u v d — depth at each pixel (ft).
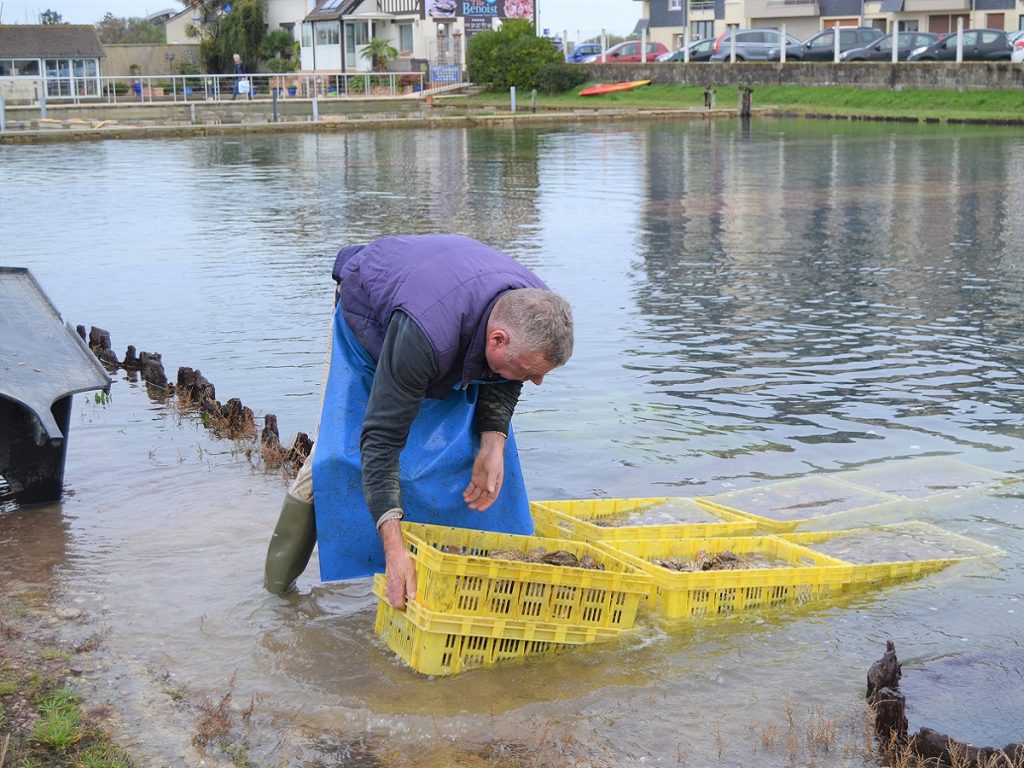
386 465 13.80
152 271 43.06
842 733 13.17
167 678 14.15
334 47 204.95
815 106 144.87
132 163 93.50
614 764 12.54
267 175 82.33
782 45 161.68
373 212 60.44
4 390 18.80
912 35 154.92
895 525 19.33
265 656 14.78
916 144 97.19
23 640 14.96
